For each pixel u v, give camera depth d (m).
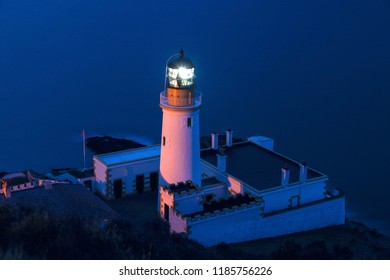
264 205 82.69
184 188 80.12
